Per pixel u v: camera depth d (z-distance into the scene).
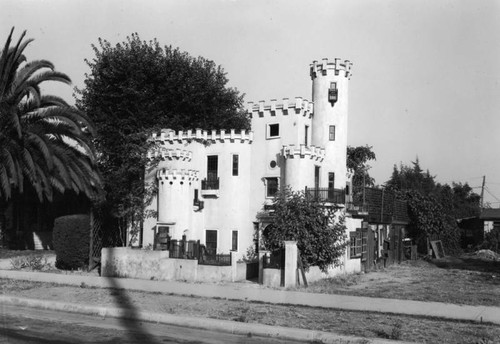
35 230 32.12
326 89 27.09
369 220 28.66
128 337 10.27
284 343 10.08
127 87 32.16
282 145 26.06
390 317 12.38
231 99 38.03
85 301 14.26
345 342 9.87
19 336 10.19
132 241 26.80
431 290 18.41
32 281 18.81
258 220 25.55
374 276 23.97
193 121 34.53
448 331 10.77
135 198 26.88
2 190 25.88
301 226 20.02
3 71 24.47
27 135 24.41
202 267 19.69
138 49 33.38
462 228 51.09
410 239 38.84
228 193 26.50
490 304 14.92
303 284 18.97
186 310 12.98
